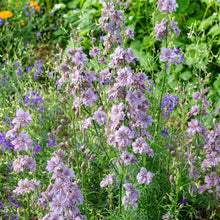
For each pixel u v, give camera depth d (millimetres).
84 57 2484
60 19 6375
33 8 6422
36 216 3201
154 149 3170
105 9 2877
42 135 3820
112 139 2465
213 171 3002
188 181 3201
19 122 2340
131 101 2473
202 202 3412
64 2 7168
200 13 5742
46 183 3326
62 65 2576
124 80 2412
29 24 6383
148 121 2619
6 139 3373
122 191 2986
